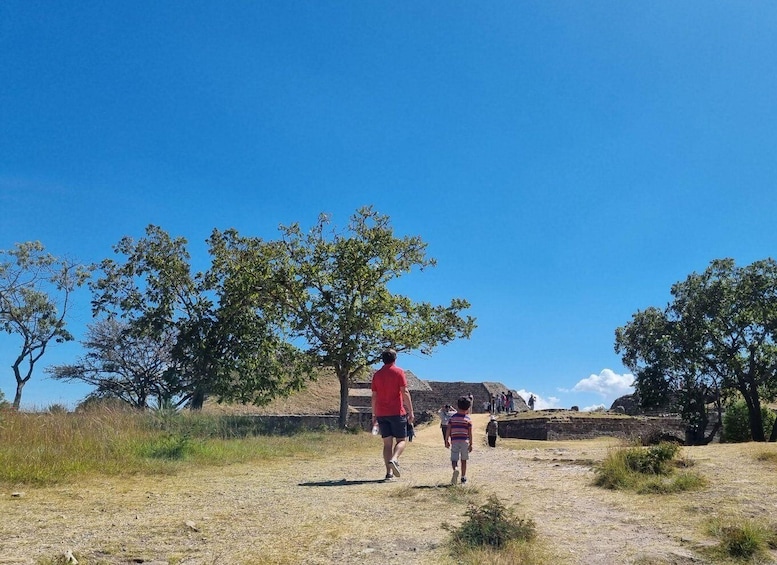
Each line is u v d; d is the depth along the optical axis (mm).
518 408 64312
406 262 28938
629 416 42906
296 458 13203
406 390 9445
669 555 4688
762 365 32719
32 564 4375
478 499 7047
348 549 4898
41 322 44188
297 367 29500
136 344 43000
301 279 28094
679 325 35719
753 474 7840
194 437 13930
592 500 6949
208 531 5469
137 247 39438
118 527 5559
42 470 8414
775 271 34031
